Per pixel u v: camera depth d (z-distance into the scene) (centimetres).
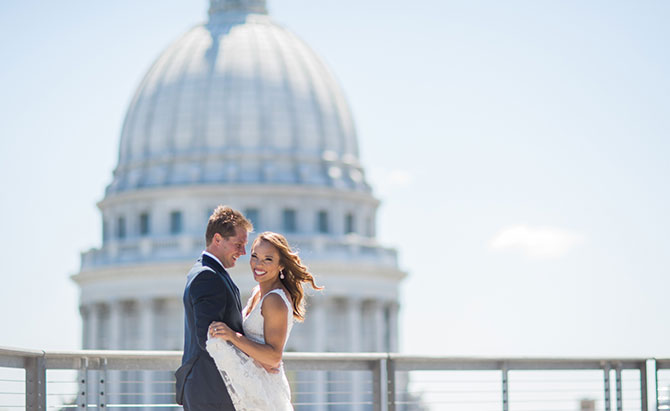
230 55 14838
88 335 14338
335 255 14125
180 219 14262
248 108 14562
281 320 1809
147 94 14912
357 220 14812
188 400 1788
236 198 14212
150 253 13950
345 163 14900
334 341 14188
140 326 13888
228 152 14400
